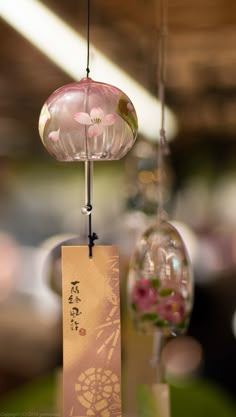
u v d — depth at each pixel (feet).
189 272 3.27
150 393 2.96
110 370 2.40
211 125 9.78
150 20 4.71
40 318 8.16
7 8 4.29
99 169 11.62
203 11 4.82
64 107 2.36
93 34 4.95
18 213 12.22
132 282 3.31
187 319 3.29
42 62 5.91
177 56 5.97
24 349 7.60
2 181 12.09
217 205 12.09
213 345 6.87
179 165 11.87
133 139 2.45
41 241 12.12
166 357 6.64
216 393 4.43
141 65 5.43
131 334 3.95
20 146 11.45
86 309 2.41
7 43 5.27
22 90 7.50
